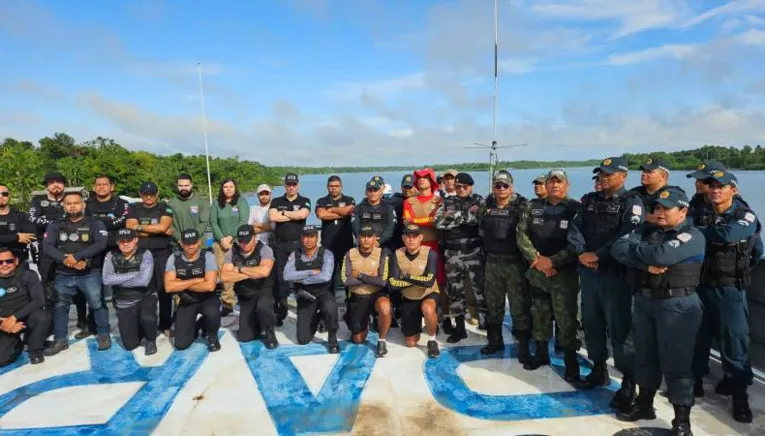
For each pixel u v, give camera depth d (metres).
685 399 3.00
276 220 5.73
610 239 3.47
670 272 2.99
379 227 5.37
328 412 3.53
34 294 4.58
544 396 3.72
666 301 3.01
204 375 4.23
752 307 4.02
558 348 4.73
